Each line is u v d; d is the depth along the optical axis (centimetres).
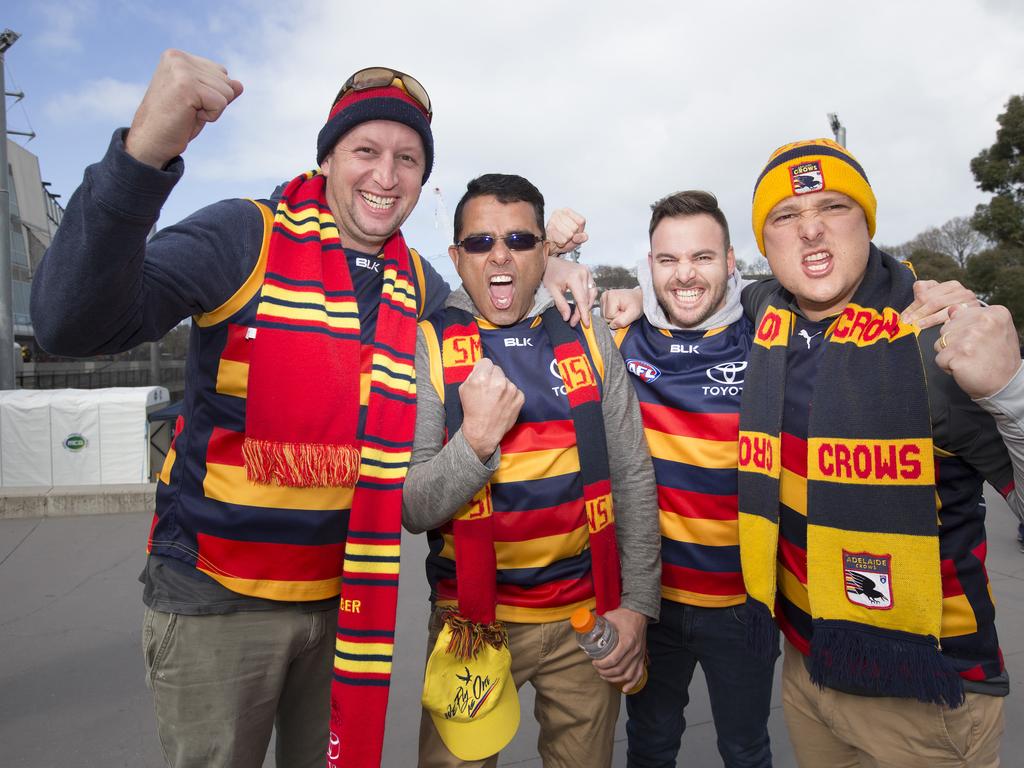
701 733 296
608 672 174
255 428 162
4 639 391
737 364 205
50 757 280
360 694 168
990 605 154
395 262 196
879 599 150
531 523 181
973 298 152
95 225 126
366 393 177
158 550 167
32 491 666
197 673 164
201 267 158
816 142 170
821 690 168
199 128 133
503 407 164
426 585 479
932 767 153
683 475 205
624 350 221
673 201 211
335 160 185
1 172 1158
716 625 207
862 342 160
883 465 152
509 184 192
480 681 173
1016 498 144
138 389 823
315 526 170
